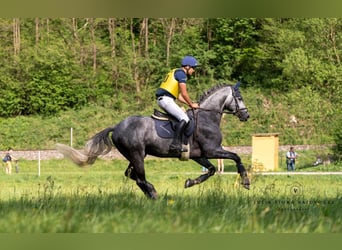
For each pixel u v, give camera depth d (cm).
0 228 952
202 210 1116
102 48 6056
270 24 6272
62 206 1182
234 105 1659
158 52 6256
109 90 5919
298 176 3331
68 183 2741
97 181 2914
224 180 2700
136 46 6362
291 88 5784
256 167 3094
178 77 1582
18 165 4794
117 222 986
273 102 5628
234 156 1619
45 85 5703
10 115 5697
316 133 5125
